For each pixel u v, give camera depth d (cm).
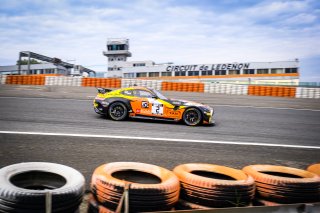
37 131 545
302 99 1797
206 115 705
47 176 206
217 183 203
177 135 583
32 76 2269
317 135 689
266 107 1257
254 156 466
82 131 567
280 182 223
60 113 802
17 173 192
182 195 215
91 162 383
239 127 733
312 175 247
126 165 227
